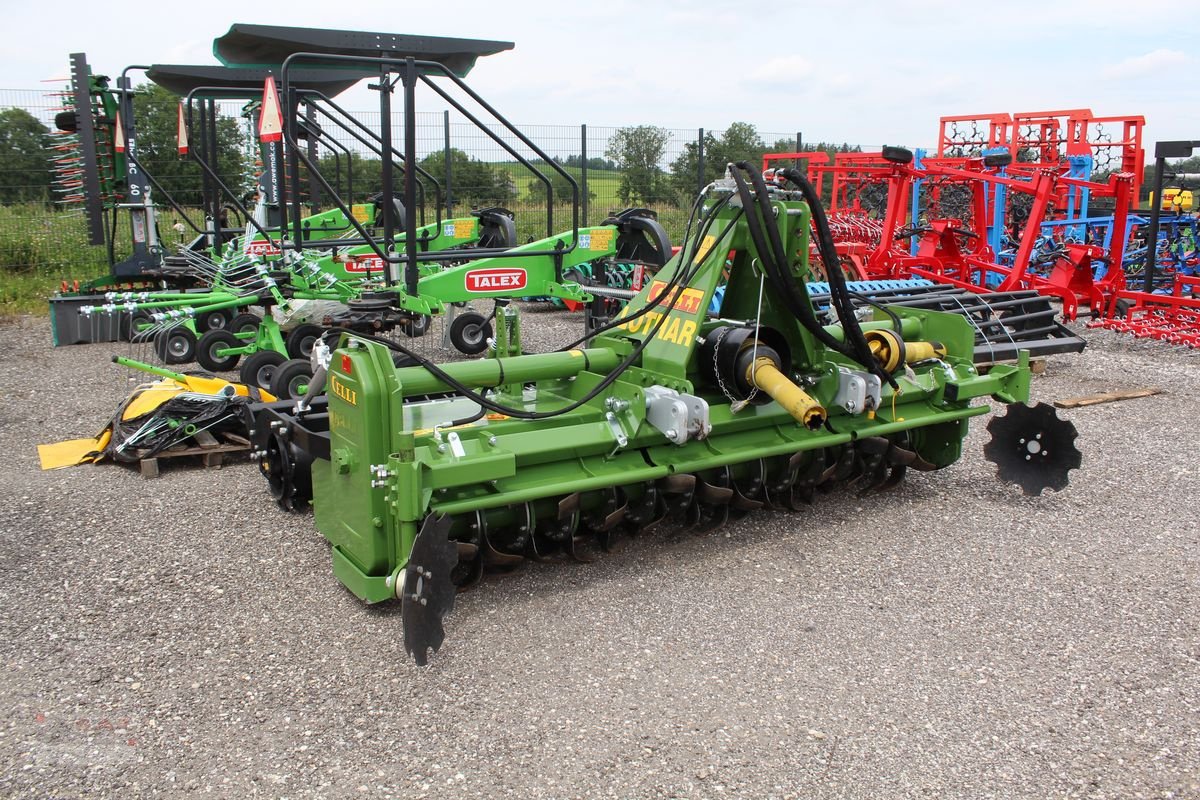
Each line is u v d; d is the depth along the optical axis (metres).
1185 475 5.69
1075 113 12.40
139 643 3.63
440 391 4.20
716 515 4.73
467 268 7.55
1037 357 8.55
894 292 8.64
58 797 2.73
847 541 4.69
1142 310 10.30
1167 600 4.03
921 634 3.72
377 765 2.89
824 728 3.08
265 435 5.09
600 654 3.56
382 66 6.08
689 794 2.75
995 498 5.32
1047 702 3.23
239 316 9.02
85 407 7.28
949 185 12.68
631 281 10.55
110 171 10.48
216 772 2.85
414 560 3.24
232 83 9.17
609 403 4.27
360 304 6.55
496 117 6.83
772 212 4.16
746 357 4.36
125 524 4.88
